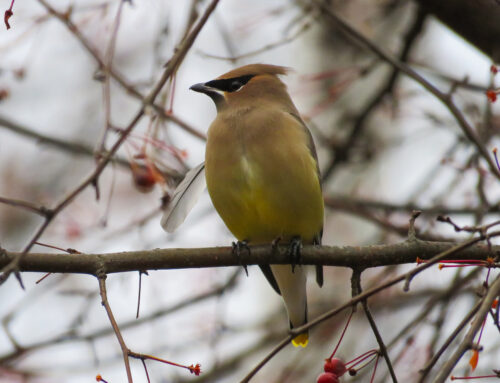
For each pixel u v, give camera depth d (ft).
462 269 33.78
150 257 25.61
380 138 48.32
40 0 30.78
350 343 44.37
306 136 31.42
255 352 43.78
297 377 43.34
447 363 18.98
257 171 30.01
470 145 38.78
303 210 30.30
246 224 30.81
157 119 30.89
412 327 30.09
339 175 48.19
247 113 31.42
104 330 37.73
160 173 30.19
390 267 41.22
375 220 39.96
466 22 32.14
